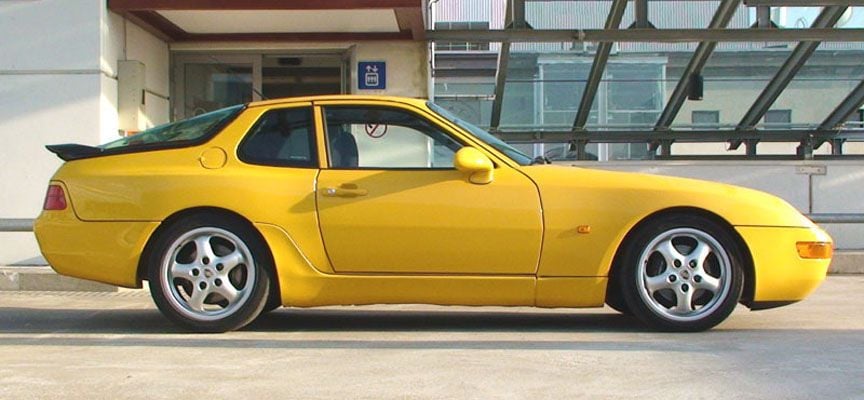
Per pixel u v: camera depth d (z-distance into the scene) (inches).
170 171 222.7
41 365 188.5
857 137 552.7
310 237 218.5
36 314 266.2
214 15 377.7
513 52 510.6
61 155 231.3
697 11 471.2
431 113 229.6
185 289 222.7
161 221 219.6
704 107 535.8
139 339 218.4
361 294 220.4
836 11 447.8
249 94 441.7
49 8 348.2
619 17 457.7
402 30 407.2
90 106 348.8
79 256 222.5
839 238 408.8
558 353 198.2
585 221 216.8
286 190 219.5
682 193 217.6
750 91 526.0
